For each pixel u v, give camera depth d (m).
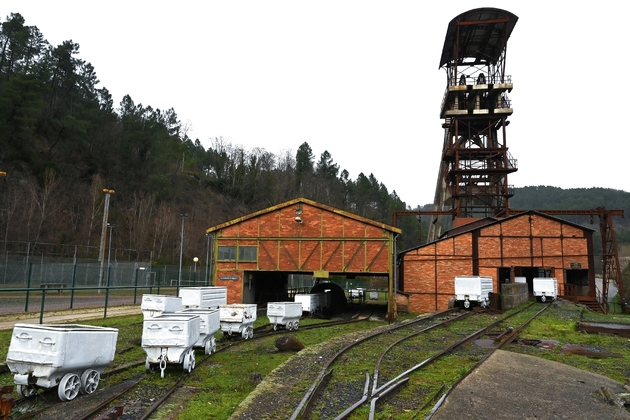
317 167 128.12
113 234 65.75
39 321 19.81
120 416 7.89
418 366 11.64
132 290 43.59
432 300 36.12
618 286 37.59
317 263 30.09
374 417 7.92
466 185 49.59
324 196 111.75
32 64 67.25
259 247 31.05
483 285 28.06
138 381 10.80
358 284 72.94
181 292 21.08
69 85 76.81
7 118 58.25
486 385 10.12
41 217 56.50
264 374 12.10
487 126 50.34
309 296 28.58
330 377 10.70
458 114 48.59
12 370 9.00
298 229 30.69
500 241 36.19
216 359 13.78
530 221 36.25
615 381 11.28
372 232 29.70
